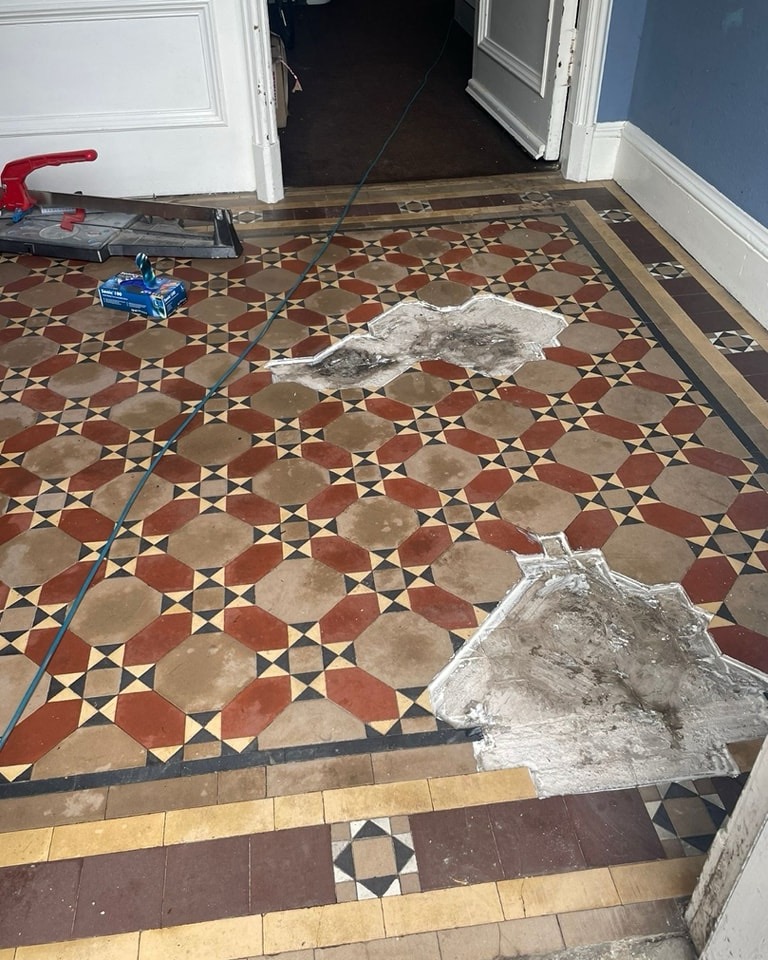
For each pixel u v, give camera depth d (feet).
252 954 5.47
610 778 6.41
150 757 6.58
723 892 4.93
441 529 8.48
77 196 13.61
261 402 10.22
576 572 8.02
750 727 6.74
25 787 6.40
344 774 6.45
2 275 12.79
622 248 13.39
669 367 10.73
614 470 9.18
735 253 11.89
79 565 8.13
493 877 5.84
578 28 14.16
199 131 14.39
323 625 7.55
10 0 12.73
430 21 23.94
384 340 11.34
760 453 9.36
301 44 22.18
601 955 5.46
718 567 8.05
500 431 9.73
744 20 11.18
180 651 7.34
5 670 7.22
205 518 8.63
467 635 7.47
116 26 13.20
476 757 6.56
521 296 12.23
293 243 13.65
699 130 12.66
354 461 9.32
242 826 6.15
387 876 5.86
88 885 5.82
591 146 15.12
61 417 9.98
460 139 17.13
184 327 11.62
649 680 7.09
